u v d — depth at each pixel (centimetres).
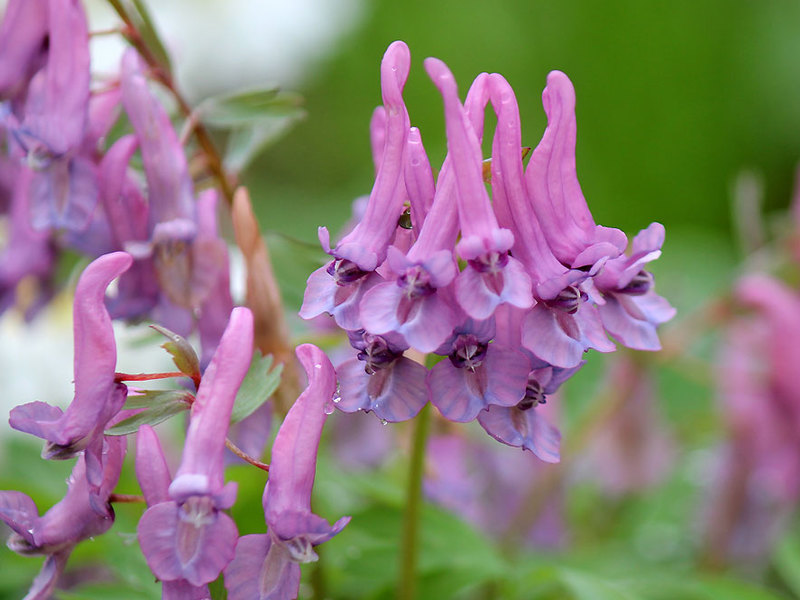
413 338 23
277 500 23
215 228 27
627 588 29
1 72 26
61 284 29
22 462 32
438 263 23
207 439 23
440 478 31
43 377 40
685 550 39
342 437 34
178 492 22
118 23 27
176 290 26
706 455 43
